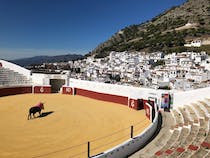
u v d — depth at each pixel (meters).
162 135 16.98
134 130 19.39
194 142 12.90
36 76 39.44
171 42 164.88
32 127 19.73
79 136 17.61
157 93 28.00
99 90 33.75
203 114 18.36
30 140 16.52
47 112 25.30
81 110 26.78
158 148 14.55
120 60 131.75
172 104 25.66
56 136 17.52
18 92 36.31
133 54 145.25
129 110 27.38
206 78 58.94
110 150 12.48
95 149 15.00
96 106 29.36
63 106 28.66
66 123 21.22
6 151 14.45
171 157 11.53
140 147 14.77
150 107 22.77
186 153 11.61
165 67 86.94
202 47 135.38
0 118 22.42
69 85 38.53
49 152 14.39
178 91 27.72
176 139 14.93
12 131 18.50
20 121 21.52
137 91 29.83
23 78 39.97
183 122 18.25
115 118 23.45
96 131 18.97
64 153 14.26
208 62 88.06
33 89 37.47
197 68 74.62
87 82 35.56
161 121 20.94
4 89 34.50
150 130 16.50
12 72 40.03
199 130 14.75
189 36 169.50
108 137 17.47
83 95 36.09
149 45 175.38
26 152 14.34
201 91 22.75
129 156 13.48
